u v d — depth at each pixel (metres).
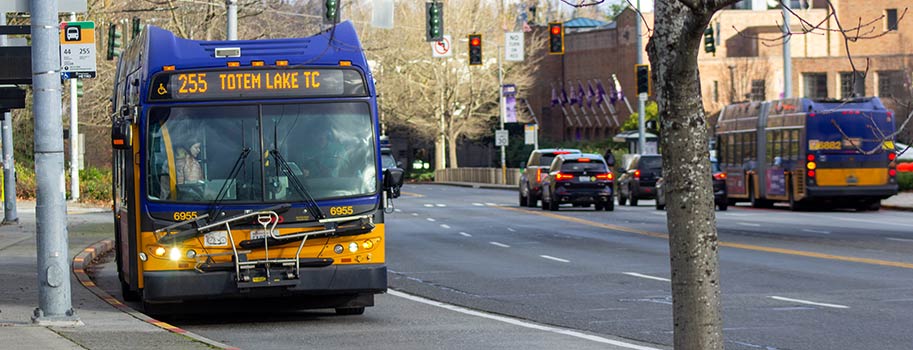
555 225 75.19
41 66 28.66
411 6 189.12
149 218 30.33
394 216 89.12
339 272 30.62
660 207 94.88
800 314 31.53
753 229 66.62
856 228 67.06
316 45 31.73
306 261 30.48
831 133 86.62
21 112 119.56
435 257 52.47
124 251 35.66
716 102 190.12
